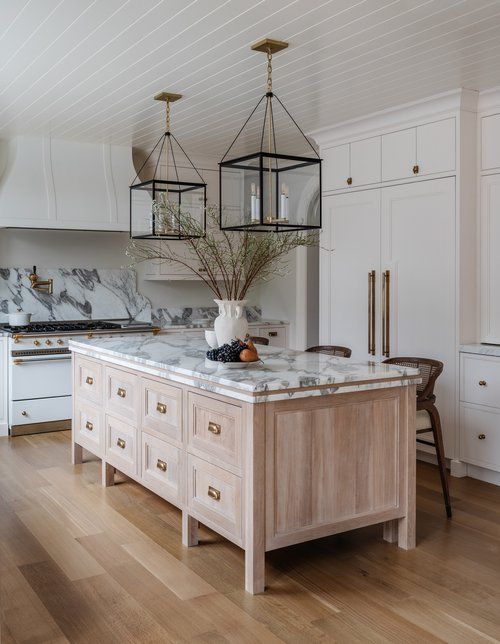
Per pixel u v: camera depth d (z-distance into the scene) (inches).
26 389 216.7
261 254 148.9
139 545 128.0
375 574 116.1
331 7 118.1
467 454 174.2
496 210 173.2
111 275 256.8
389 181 192.9
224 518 115.3
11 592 108.8
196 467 123.3
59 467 180.4
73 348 178.2
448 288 177.6
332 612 102.5
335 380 114.7
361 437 119.9
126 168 237.5
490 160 173.9
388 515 124.3
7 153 225.0
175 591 109.2
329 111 189.8
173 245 256.8
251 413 106.6
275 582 112.9
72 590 109.5
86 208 229.8
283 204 129.8
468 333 177.2
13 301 238.4
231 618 100.6
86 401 172.7
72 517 142.7
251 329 264.7
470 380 172.6
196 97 173.9
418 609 103.7
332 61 146.6
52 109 185.6
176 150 243.8
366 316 203.5
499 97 169.6
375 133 196.4
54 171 224.5
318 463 114.7
